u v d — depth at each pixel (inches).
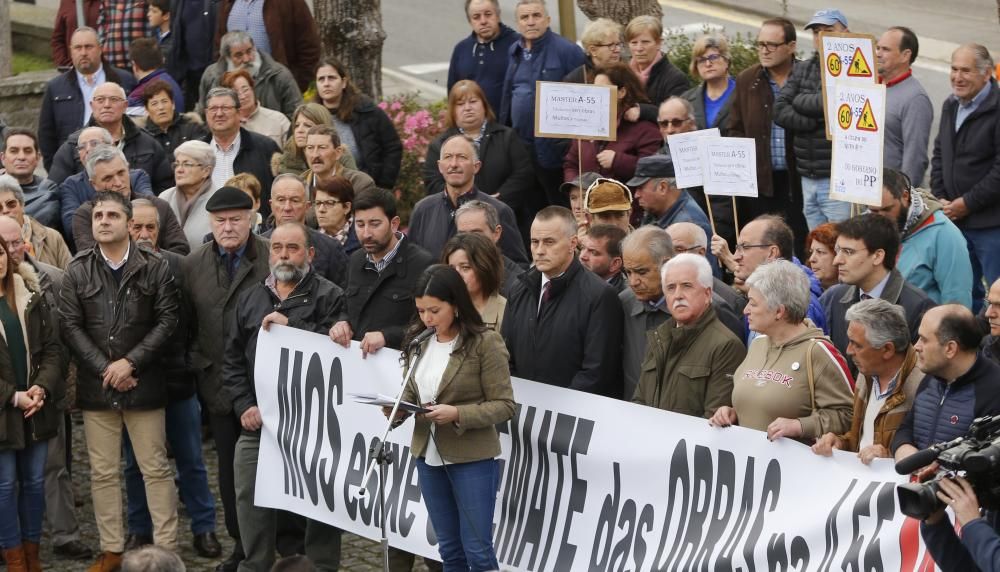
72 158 894.4
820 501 480.1
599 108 727.7
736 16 1760.6
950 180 776.9
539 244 574.6
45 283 703.1
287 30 1084.5
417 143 1042.7
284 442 641.0
